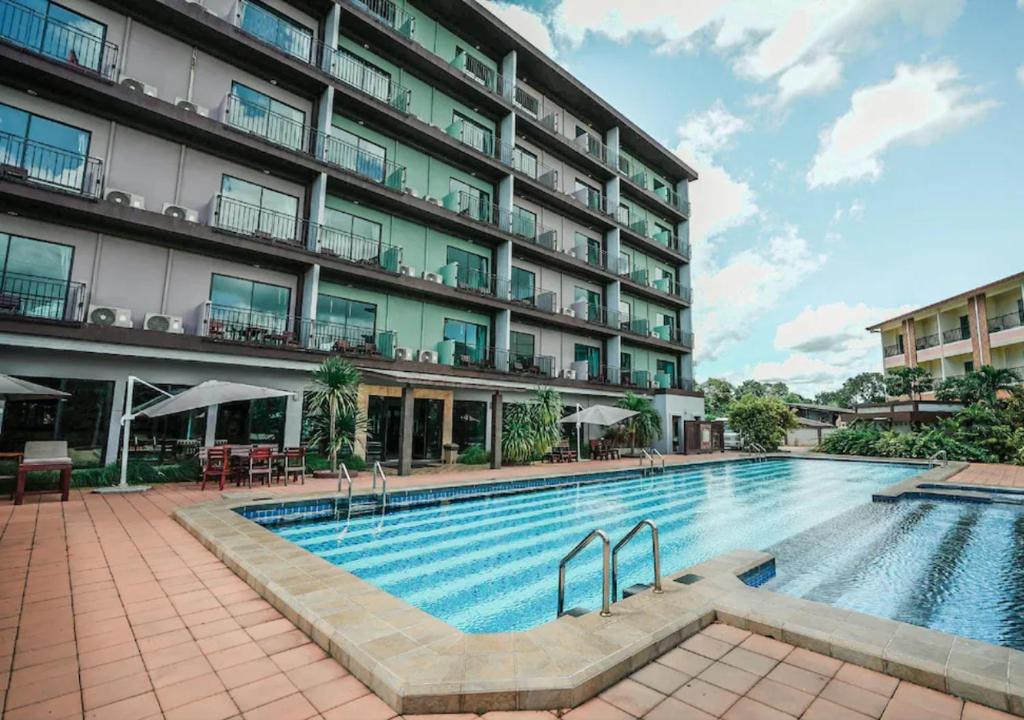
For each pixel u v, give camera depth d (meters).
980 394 23.44
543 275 21.38
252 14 13.55
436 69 17.16
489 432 18.25
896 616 4.83
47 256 10.40
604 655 2.88
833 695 2.67
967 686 2.61
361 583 4.10
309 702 2.55
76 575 4.55
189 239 11.68
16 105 10.14
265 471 10.05
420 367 15.43
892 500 10.88
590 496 11.88
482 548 7.18
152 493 9.10
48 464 7.96
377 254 15.71
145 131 11.65
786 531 8.38
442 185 17.81
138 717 2.38
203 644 3.21
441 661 2.78
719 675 2.89
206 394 9.01
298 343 13.08
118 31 11.43
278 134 13.79
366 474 12.41
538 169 21.75
